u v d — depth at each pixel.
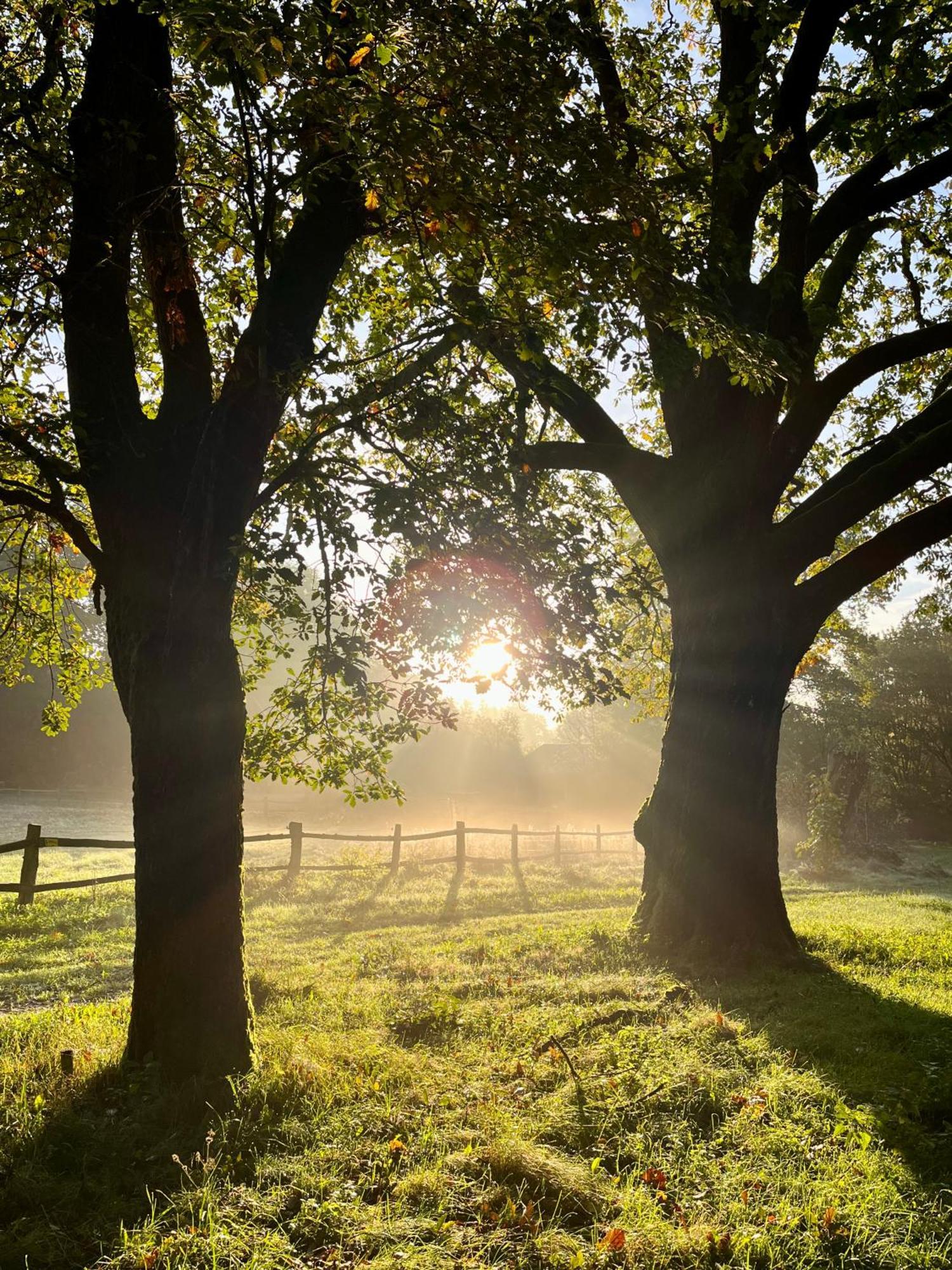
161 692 5.84
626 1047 6.32
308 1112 5.14
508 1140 4.70
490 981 8.65
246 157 5.46
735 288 10.16
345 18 4.83
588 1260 3.70
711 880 10.27
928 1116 5.29
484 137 4.73
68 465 6.14
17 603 9.80
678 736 10.89
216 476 5.80
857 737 42.34
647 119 5.76
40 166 6.16
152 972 5.83
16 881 18.14
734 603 10.66
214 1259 3.58
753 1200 4.20
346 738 7.90
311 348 6.18
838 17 9.74
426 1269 3.61
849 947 10.53
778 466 11.02
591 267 4.92
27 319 6.46
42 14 6.75
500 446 6.62
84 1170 4.45
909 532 10.54
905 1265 3.68
